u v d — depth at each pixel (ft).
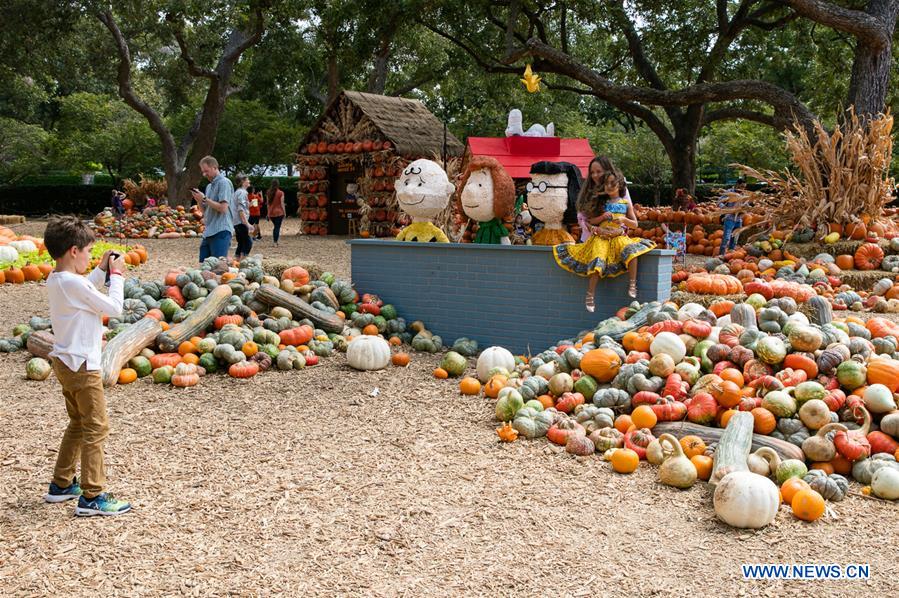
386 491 16.06
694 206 69.67
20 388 22.90
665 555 13.38
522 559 13.17
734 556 13.35
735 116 86.33
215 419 20.65
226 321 27.45
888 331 22.50
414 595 11.97
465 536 14.05
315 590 12.09
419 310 31.19
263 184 142.31
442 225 47.73
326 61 111.04
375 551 13.42
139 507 15.06
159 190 107.65
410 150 75.46
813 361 19.35
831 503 15.64
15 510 14.82
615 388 20.44
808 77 100.78
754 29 90.43
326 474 16.96
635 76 94.53
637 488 16.40
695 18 85.97
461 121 154.40
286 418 20.86
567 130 137.08
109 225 79.25
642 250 25.90
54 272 14.43
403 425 20.40
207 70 100.58
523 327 28.89
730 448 16.62
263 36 111.34
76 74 129.59
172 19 91.15
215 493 15.80
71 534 13.84
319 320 28.91
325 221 84.53
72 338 14.33
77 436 15.07
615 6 79.92
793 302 24.08
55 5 92.89
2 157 137.39
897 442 17.44
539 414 19.84
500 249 29.04
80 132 139.03
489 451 18.52
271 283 30.99
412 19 82.58
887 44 51.44
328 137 82.02
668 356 20.27
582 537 14.05
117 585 12.14
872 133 44.93
